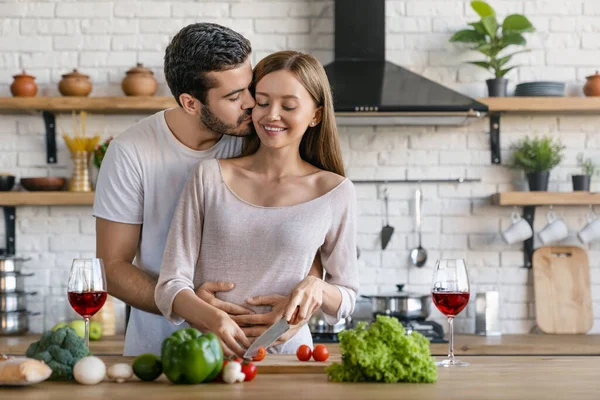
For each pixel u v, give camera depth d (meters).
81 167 4.25
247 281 2.12
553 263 4.32
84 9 4.39
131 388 1.55
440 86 3.99
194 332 1.62
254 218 2.12
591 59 4.38
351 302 2.14
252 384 1.60
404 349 1.61
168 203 2.29
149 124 2.34
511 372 1.76
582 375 1.72
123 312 4.29
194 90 2.14
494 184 4.37
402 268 4.37
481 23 4.17
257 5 4.39
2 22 4.38
